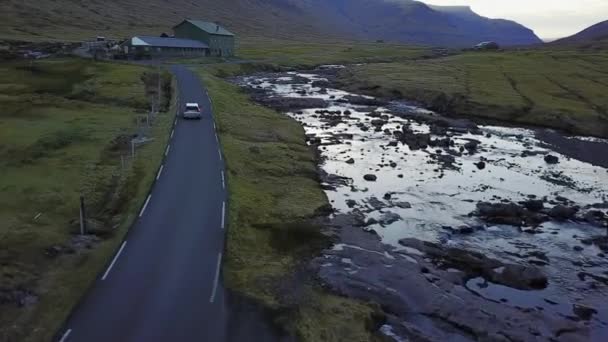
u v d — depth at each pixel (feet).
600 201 146.00
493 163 184.96
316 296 80.02
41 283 73.56
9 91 232.94
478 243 113.39
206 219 97.86
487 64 453.17
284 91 338.95
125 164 132.05
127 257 81.66
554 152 207.92
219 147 151.43
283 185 135.85
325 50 635.66
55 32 565.53
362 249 103.71
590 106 284.82
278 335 64.90
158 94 244.01
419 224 122.31
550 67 420.77
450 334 76.84
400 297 85.15
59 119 184.75
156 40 418.31
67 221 96.99
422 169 170.91
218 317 66.95
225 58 459.73
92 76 276.41
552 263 104.58
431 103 309.63
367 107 298.15
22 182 115.96
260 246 94.94
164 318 65.62
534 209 135.54
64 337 60.75
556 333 78.43
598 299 90.58
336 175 157.69
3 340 59.57
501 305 85.71
